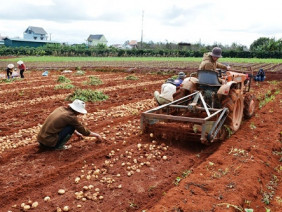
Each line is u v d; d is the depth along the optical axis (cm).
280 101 1085
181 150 629
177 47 6525
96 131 748
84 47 6119
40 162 566
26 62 3459
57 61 3600
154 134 676
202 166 530
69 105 609
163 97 781
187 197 425
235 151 596
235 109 713
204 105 663
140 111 959
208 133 592
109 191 464
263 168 532
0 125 818
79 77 2009
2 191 464
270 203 439
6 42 7425
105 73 2328
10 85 1617
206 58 725
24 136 717
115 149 625
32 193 460
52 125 601
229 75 745
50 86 1560
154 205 420
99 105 1060
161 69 2370
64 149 626
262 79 1686
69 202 436
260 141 657
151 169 539
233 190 443
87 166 545
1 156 587
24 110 1000
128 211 417
